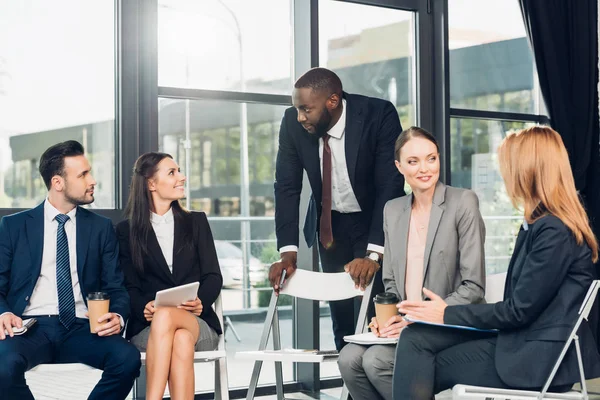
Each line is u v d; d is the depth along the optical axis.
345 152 3.45
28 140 3.64
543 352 2.17
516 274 2.27
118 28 3.83
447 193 2.86
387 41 4.62
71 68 3.74
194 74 4.07
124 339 2.88
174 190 3.23
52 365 2.81
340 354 2.86
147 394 2.78
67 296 2.96
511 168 2.29
